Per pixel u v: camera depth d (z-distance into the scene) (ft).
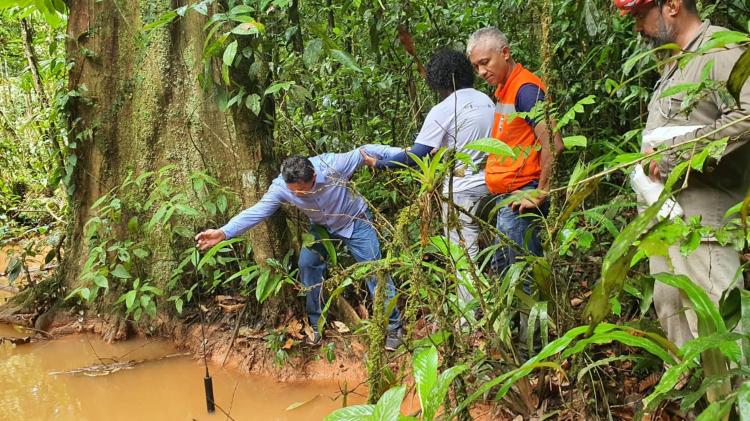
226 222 13.03
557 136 8.63
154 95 13.34
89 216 14.28
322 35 11.03
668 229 4.44
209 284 13.24
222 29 12.08
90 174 14.16
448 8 15.92
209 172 13.14
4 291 17.35
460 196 10.30
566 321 7.27
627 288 7.68
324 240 10.47
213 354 12.41
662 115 7.16
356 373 11.07
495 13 14.39
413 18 14.70
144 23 13.21
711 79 6.35
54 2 13.88
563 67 12.60
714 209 6.66
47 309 14.73
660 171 6.65
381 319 6.54
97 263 13.44
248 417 10.21
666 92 6.15
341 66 15.14
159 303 13.38
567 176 11.55
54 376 11.98
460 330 7.48
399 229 6.44
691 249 5.16
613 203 8.77
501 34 9.55
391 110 14.85
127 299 12.37
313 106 15.12
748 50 4.35
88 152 14.14
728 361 5.24
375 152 10.92
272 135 12.90
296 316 12.26
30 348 13.39
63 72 15.16
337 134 14.69
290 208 12.54
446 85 10.60
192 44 13.02
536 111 8.37
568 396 8.04
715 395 5.28
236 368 11.89
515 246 7.48
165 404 10.81
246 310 12.65
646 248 4.41
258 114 12.33
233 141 12.86
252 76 11.80
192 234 12.64
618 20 11.47
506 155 6.01
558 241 7.81
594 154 11.55
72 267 14.38
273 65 12.94
